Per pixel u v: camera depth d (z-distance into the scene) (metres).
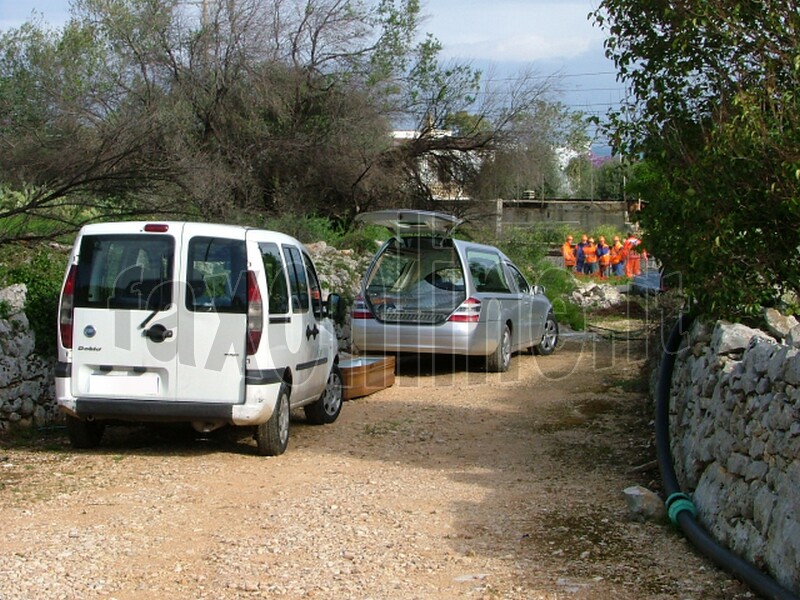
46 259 10.98
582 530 6.54
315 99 26.36
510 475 8.30
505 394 12.77
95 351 8.52
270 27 25.72
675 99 8.04
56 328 10.07
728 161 7.04
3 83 18.72
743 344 6.82
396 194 28.61
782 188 6.88
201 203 14.40
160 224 8.58
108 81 22.41
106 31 23.59
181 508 7.10
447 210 29.69
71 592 5.32
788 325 7.36
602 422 10.79
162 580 5.53
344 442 9.73
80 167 12.41
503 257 15.83
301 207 25.20
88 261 8.61
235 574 5.62
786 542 5.02
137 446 9.33
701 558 5.91
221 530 6.55
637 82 8.19
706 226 7.30
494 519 6.82
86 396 8.50
